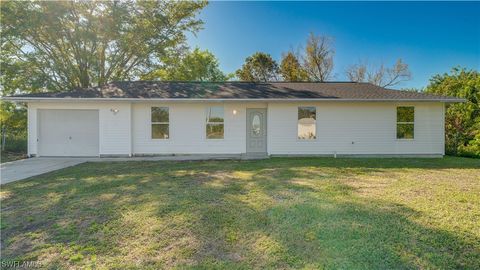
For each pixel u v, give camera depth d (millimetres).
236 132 12836
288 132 12703
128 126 12289
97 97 11664
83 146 12312
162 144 12602
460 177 7254
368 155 12688
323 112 12695
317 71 32375
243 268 2760
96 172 8273
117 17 17328
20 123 17156
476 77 15055
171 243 3336
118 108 12266
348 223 3855
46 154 12227
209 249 3182
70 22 17000
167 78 21250
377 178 7090
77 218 4168
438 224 3824
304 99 11992
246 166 9383
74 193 5613
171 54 20875
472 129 13781
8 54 16906
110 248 3221
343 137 12719
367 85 14938
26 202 5012
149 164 10078
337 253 3031
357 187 6023
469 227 3715
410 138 12727
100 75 19438
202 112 12727
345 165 9555
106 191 5758
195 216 4172
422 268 2754
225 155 12742
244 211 4395
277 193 5492
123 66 20062
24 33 15938
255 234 3547
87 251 3148
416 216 4137
